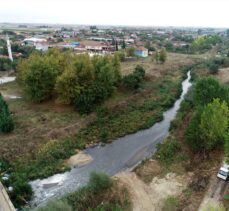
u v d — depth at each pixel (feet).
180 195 97.91
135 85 211.61
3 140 131.03
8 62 297.33
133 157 129.08
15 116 160.35
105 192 98.84
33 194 101.24
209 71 284.20
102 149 135.74
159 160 121.90
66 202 87.51
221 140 116.37
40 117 160.15
